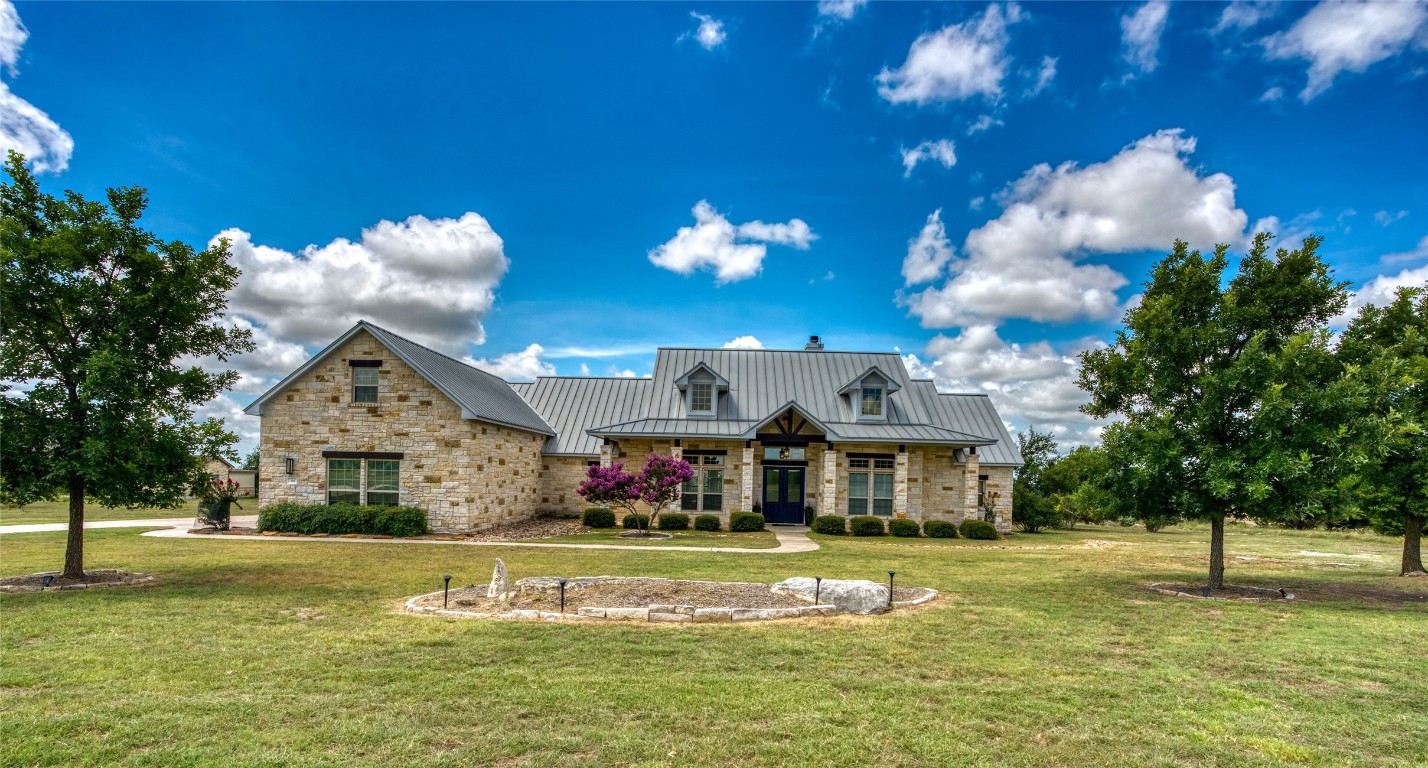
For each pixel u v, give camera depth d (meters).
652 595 10.78
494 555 16.66
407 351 22.67
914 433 26.73
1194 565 17.39
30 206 11.65
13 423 11.22
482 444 22.95
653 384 30.42
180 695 6.27
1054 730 5.82
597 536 22.03
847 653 8.00
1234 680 7.21
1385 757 5.39
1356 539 29.92
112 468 11.58
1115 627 9.59
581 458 28.34
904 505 26.11
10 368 11.14
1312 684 7.12
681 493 26.84
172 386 12.42
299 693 6.37
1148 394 13.21
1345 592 13.05
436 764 5.02
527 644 8.12
